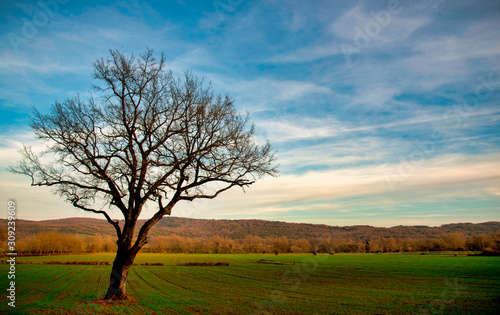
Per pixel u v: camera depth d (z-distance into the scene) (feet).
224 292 99.96
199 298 84.07
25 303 66.03
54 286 109.91
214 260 314.35
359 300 84.02
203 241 529.45
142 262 272.31
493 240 389.60
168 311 60.95
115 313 51.67
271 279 147.43
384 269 196.65
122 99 58.65
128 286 116.98
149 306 63.87
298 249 462.19
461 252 386.93
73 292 91.56
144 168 58.70
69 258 304.09
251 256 398.01
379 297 90.02
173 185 62.18
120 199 58.75
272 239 573.74
